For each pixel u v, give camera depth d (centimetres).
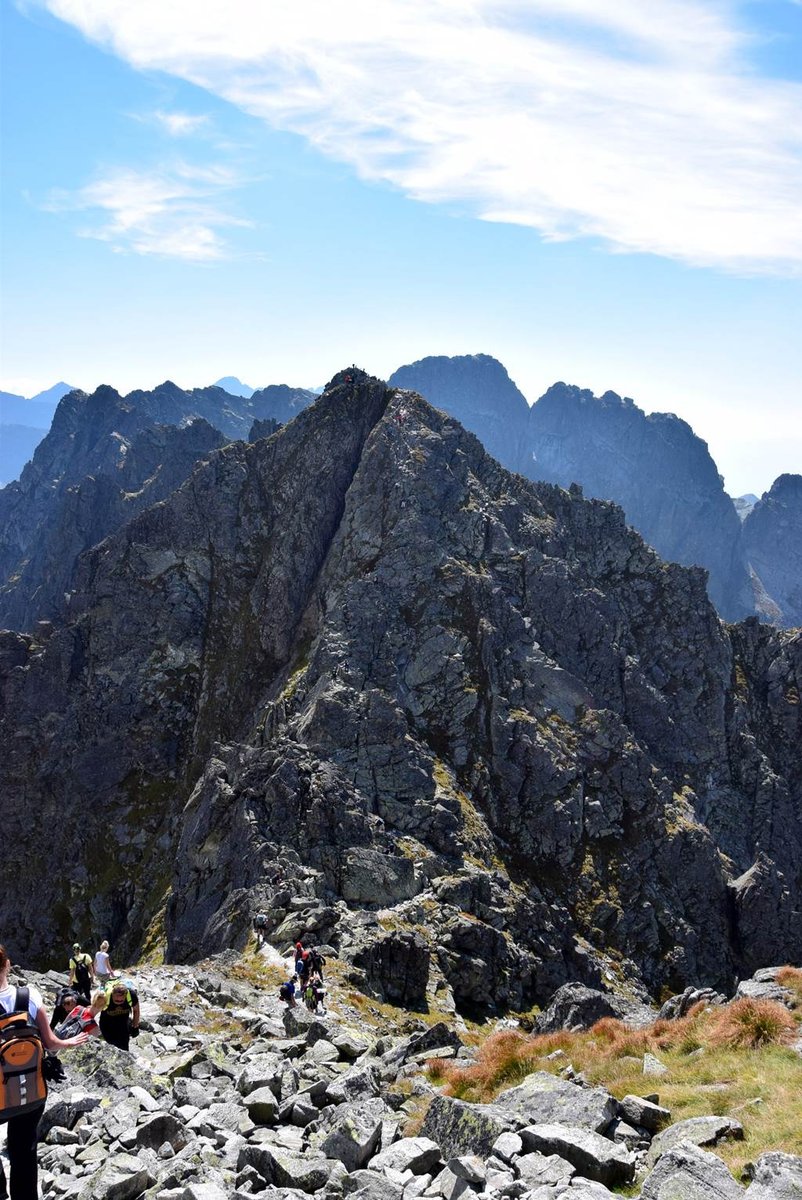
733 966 10575
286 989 3938
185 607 17175
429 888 8400
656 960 10112
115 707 16562
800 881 12875
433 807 9762
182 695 16538
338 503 16350
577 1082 2098
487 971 6988
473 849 9719
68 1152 1614
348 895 7919
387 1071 2486
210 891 8488
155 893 13562
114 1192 1388
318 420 17225
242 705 15488
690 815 11862
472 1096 2195
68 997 2339
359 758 10094
